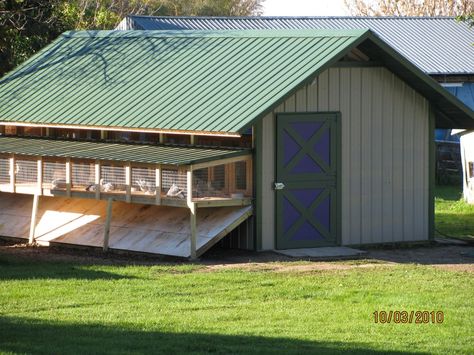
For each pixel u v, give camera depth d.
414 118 23.02
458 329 14.06
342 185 22.08
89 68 25.61
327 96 21.80
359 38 21.30
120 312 14.71
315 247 21.81
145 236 21.20
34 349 12.02
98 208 22.86
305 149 21.56
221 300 15.81
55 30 37.03
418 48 41.50
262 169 21.05
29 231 23.09
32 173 22.52
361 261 20.31
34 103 24.92
